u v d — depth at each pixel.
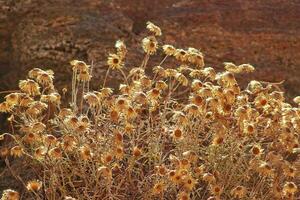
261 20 7.16
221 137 3.90
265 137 4.25
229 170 4.01
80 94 5.66
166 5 7.25
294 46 6.91
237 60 6.68
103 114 4.27
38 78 4.03
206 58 6.64
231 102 3.92
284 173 3.88
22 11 6.86
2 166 4.93
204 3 7.25
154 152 3.96
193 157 3.73
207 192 4.09
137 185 3.96
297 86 6.43
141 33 6.82
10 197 3.58
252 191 3.92
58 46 6.37
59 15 6.66
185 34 6.87
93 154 3.87
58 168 4.00
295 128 4.10
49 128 4.34
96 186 3.79
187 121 3.85
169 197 3.96
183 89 5.71
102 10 6.86
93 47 6.33
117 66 4.22
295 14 7.31
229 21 7.06
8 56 6.68
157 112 4.67
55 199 3.96
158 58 6.43
